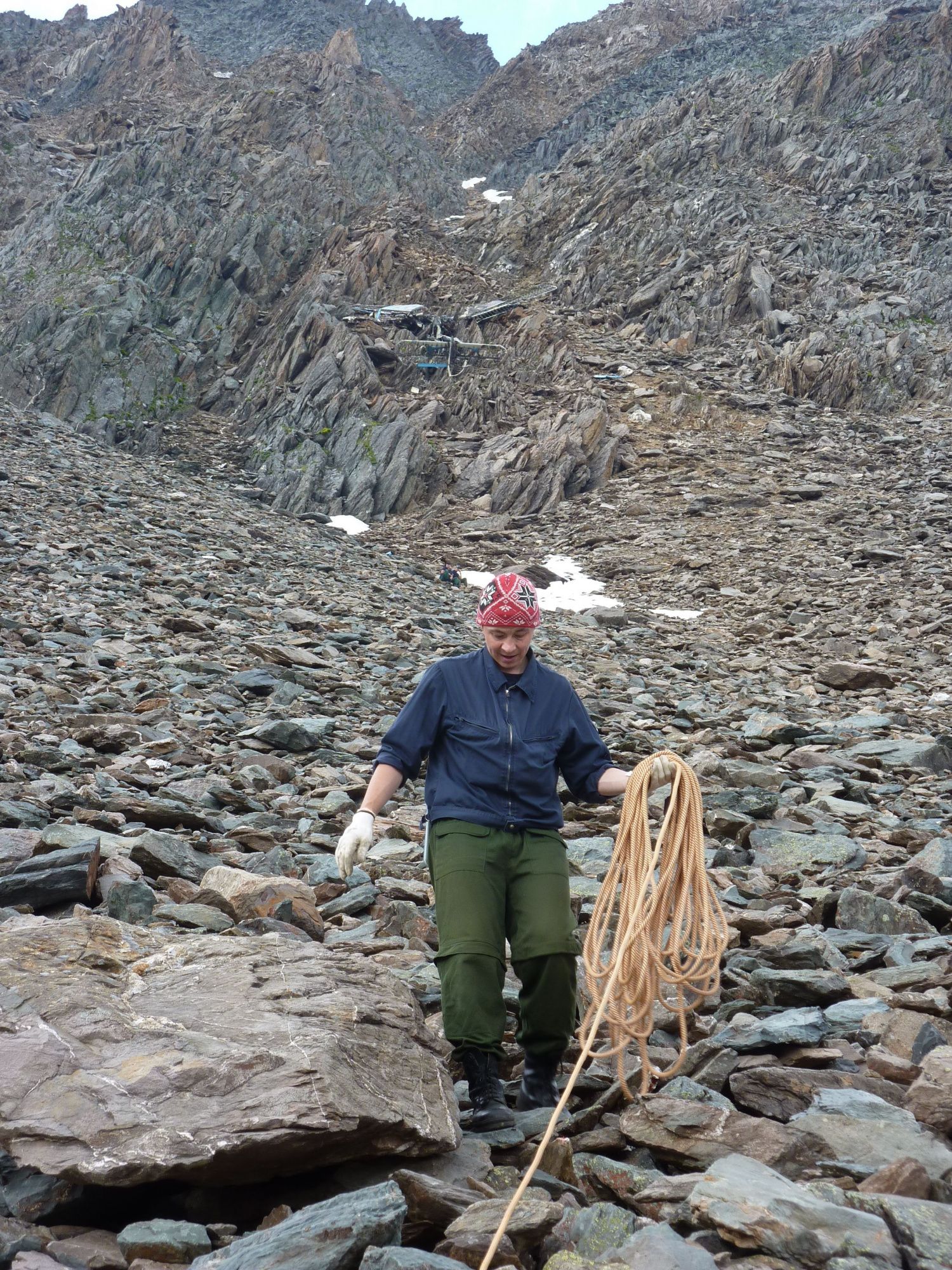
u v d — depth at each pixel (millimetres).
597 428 45906
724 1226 2389
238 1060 2934
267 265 61281
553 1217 2566
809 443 47781
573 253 69812
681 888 3283
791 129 77312
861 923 5633
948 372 53656
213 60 122250
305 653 14039
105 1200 2758
